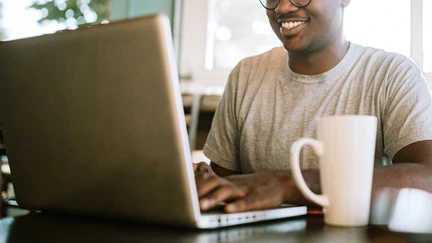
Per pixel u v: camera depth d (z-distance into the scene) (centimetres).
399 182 95
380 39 227
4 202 109
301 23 138
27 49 76
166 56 62
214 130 163
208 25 270
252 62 164
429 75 212
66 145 76
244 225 74
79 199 78
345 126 72
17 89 80
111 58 66
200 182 77
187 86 250
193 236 64
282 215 80
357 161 72
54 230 69
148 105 65
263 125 150
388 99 136
